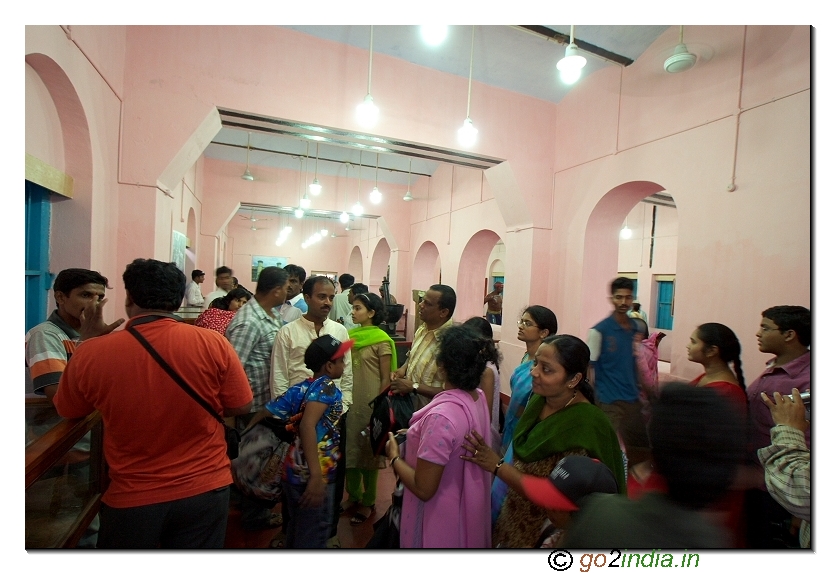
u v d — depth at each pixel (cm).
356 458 255
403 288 959
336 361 174
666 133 372
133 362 122
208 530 135
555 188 513
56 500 172
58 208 269
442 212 815
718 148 327
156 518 124
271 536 233
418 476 126
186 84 355
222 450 142
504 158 491
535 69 460
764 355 290
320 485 165
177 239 550
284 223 1518
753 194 301
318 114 403
